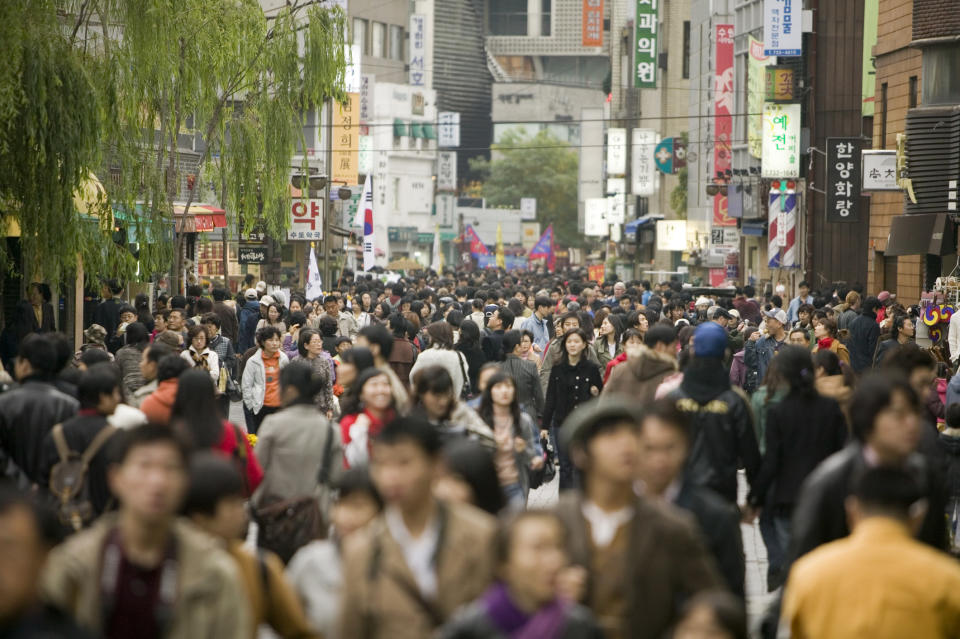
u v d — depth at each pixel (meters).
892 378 22.11
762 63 142.25
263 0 161.12
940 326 76.25
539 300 68.88
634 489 19.69
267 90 91.19
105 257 61.38
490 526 18.84
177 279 89.25
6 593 14.68
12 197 55.78
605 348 59.50
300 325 65.69
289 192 101.44
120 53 62.06
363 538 18.98
